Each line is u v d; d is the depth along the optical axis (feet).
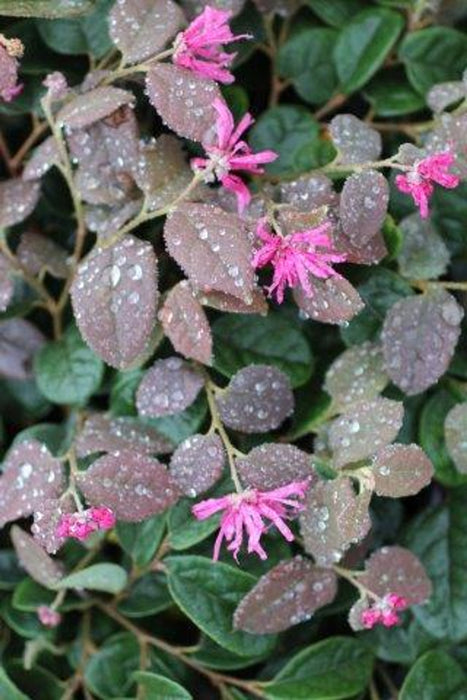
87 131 1.88
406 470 1.79
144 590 1.96
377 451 1.81
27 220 2.03
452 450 1.90
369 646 1.94
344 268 1.91
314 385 1.95
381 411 1.83
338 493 1.80
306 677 1.89
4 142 2.02
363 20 2.00
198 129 1.80
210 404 1.86
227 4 1.91
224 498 1.79
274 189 1.88
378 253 1.85
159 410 1.86
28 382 2.02
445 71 2.02
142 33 1.84
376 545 2.00
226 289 1.73
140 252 1.79
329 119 2.06
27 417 2.03
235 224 1.75
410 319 1.88
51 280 2.02
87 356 1.93
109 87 1.84
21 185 1.93
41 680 1.94
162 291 1.93
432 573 1.96
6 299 1.89
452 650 1.96
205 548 1.93
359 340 1.91
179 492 1.83
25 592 1.93
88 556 1.94
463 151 1.87
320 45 2.02
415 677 1.90
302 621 1.93
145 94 1.87
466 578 1.95
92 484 1.82
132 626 1.94
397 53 2.03
